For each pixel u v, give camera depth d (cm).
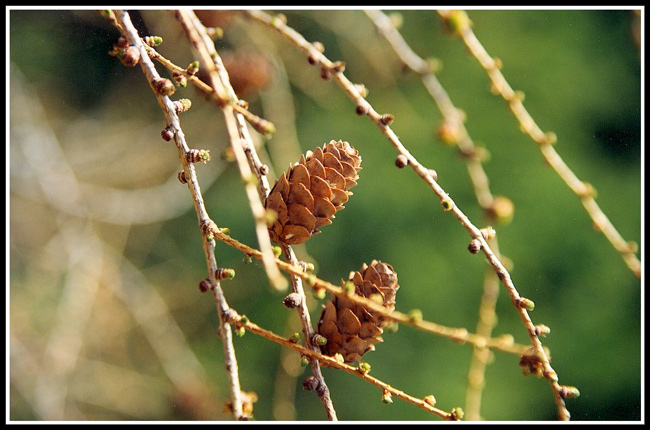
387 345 129
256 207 57
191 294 138
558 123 133
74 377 121
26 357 111
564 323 127
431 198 132
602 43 136
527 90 134
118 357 130
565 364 125
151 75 59
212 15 66
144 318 125
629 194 131
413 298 128
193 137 126
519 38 137
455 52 136
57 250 127
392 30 69
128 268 131
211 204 140
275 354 134
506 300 127
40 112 127
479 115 133
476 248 60
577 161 132
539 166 130
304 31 127
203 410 117
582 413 125
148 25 97
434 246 130
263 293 137
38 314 124
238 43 96
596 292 128
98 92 144
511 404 123
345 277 132
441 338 128
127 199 126
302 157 61
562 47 136
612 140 134
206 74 64
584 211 129
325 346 60
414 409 126
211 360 135
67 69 141
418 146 132
